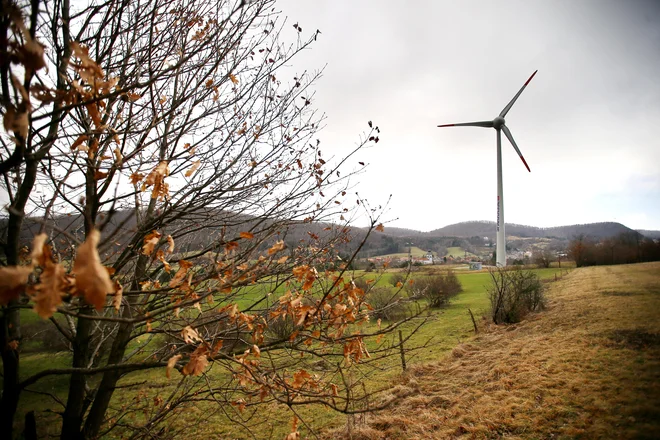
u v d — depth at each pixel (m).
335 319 3.23
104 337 5.00
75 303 2.22
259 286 4.77
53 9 3.10
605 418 5.67
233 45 3.87
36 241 1.45
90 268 1.34
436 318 4.13
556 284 27.30
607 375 7.22
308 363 4.23
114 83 2.35
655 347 3.78
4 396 3.01
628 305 4.81
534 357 11.34
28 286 1.46
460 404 9.73
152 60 4.09
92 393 4.68
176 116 4.30
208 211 4.21
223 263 3.03
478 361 13.11
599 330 10.50
